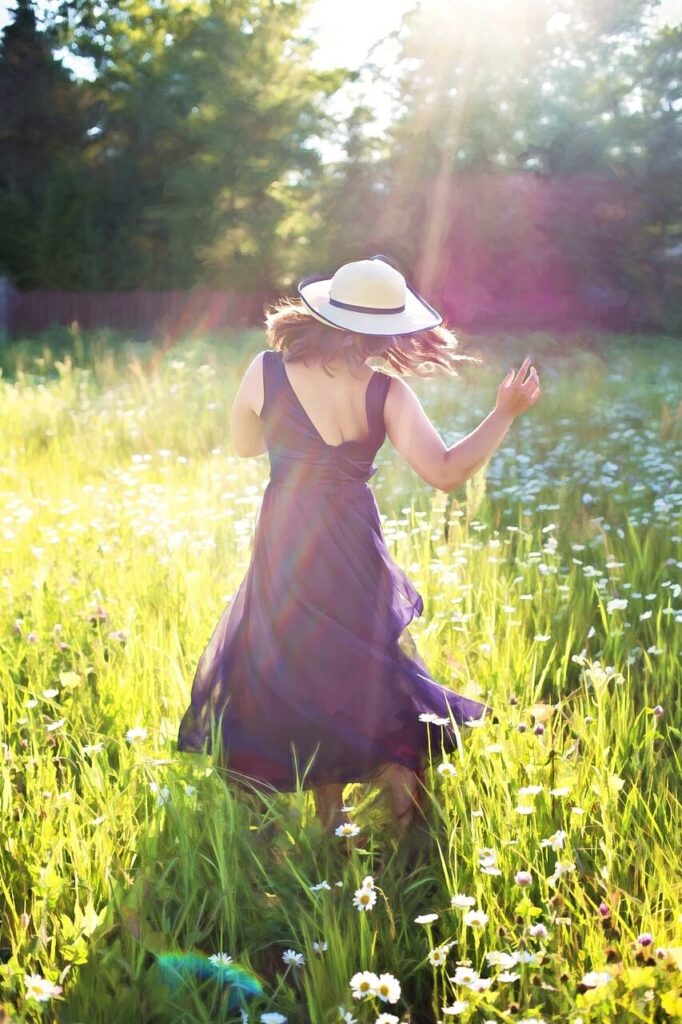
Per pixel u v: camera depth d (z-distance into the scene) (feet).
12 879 9.37
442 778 10.55
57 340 82.89
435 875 9.46
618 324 100.83
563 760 10.27
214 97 101.86
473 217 97.40
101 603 16.16
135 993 7.79
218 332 84.28
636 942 7.75
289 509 10.38
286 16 102.94
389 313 10.16
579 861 9.05
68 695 13.17
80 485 26.73
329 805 10.46
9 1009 7.65
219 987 8.08
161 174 104.99
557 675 13.34
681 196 99.19
